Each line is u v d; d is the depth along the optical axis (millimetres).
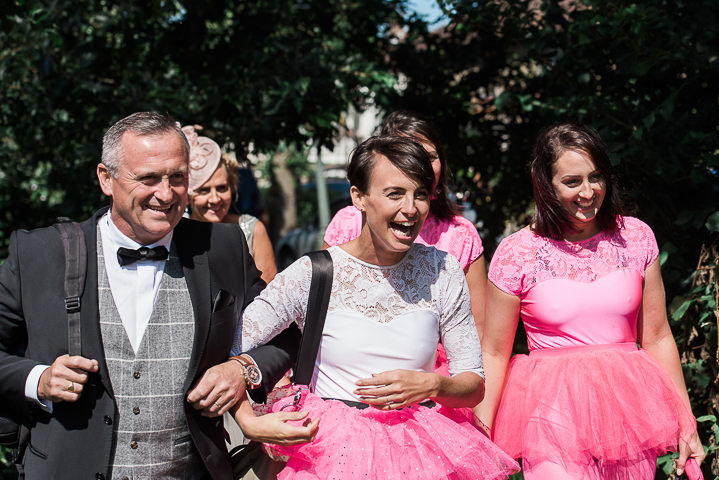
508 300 2875
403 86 5676
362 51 5730
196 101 5359
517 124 5199
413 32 5637
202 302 2363
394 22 5676
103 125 5246
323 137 5547
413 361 2344
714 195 3906
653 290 2869
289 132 5504
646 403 2678
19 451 2307
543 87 4824
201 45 5719
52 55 5020
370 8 5516
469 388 2350
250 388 2344
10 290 2252
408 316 2348
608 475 2723
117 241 2350
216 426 2396
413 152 2219
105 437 2217
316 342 2363
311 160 19125
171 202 2242
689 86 4031
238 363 2324
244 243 2562
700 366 3547
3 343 2283
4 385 2193
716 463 3438
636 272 2809
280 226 18375
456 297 2416
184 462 2373
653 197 3994
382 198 2230
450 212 3158
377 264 2367
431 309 2379
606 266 2801
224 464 2396
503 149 5422
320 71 5297
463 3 4574
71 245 2301
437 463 2252
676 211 3975
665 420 2680
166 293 2354
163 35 5668
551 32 4316
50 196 5980
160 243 2387
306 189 22391
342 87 5371
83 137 5438
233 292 2449
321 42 5570
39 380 2158
